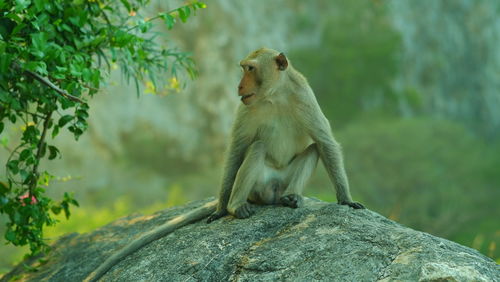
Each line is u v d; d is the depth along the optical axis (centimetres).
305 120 870
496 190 5872
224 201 877
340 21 7744
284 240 748
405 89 7781
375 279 650
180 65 1090
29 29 790
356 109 7600
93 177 5622
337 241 718
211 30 6850
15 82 805
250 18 7281
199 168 6519
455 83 8525
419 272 638
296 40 7700
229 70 6862
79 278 882
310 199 916
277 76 862
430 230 5069
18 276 952
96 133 6025
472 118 8494
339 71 7544
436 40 8394
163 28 4116
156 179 5984
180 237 819
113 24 1000
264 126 893
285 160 912
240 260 735
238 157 894
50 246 1014
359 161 5931
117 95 6288
